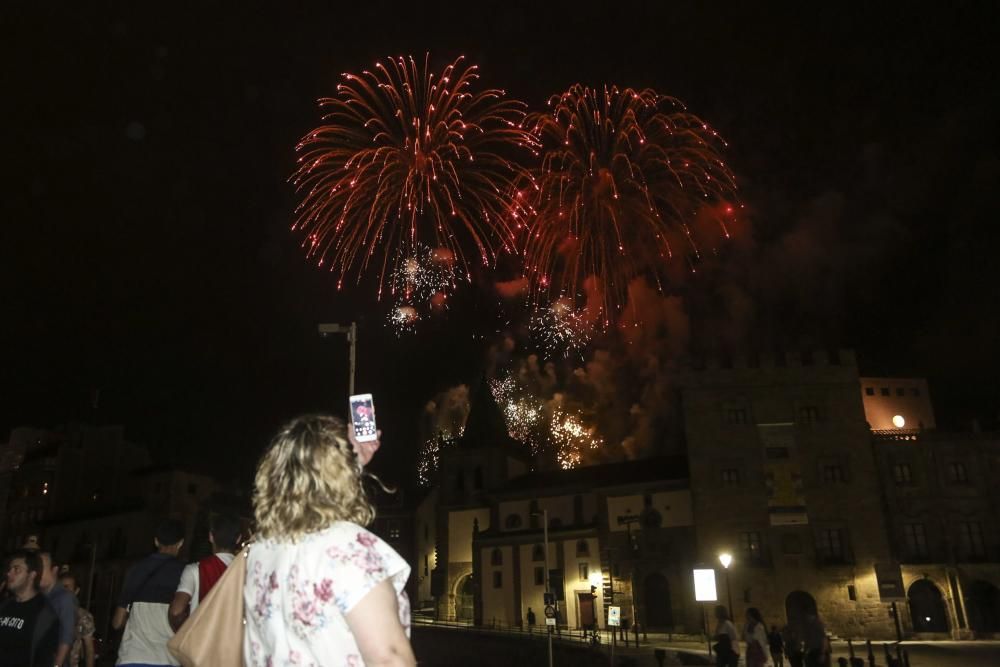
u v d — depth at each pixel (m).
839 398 64.12
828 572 59.31
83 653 12.57
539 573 70.62
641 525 66.69
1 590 9.91
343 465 3.81
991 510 60.88
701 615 61.06
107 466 77.12
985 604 58.56
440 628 63.53
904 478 62.41
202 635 3.66
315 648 3.35
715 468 63.53
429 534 87.44
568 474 77.25
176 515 67.69
